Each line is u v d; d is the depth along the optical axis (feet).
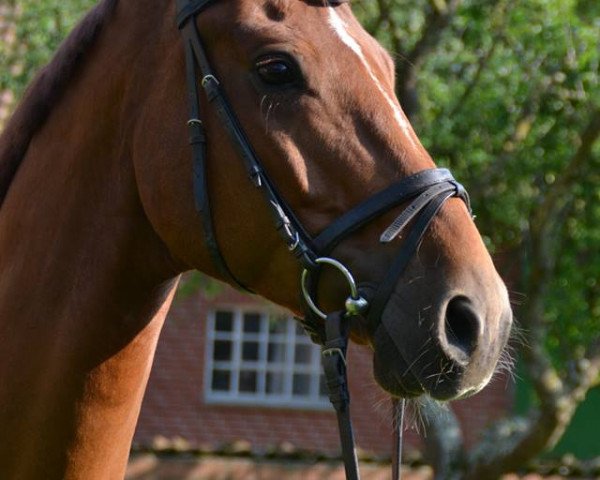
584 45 39.40
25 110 13.84
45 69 13.91
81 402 12.99
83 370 12.99
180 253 12.89
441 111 40.63
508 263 44.09
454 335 11.47
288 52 12.16
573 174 38.65
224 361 80.53
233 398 79.00
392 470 12.40
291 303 12.43
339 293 12.04
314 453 50.03
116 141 13.25
